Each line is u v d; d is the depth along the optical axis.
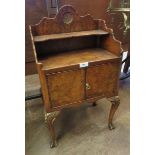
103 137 1.41
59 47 1.36
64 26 1.28
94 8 2.02
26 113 1.70
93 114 1.67
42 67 0.99
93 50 1.38
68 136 1.42
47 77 1.01
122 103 1.83
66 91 1.11
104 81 1.20
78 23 1.31
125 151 1.29
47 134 1.45
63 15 1.24
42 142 1.37
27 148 1.32
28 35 1.88
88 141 1.38
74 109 1.74
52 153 1.28
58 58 1.22
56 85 1.06
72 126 1.53
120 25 2.19
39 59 1.21
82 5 1.94
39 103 1.85
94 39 1.44
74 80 1.10
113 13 2.10
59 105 1.15
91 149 1.31
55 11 1.83
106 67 1.15
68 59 1.19
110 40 1.28
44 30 1.23
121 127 1.51
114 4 2.06
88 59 1.17
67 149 1.31
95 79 1.16
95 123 1.56
